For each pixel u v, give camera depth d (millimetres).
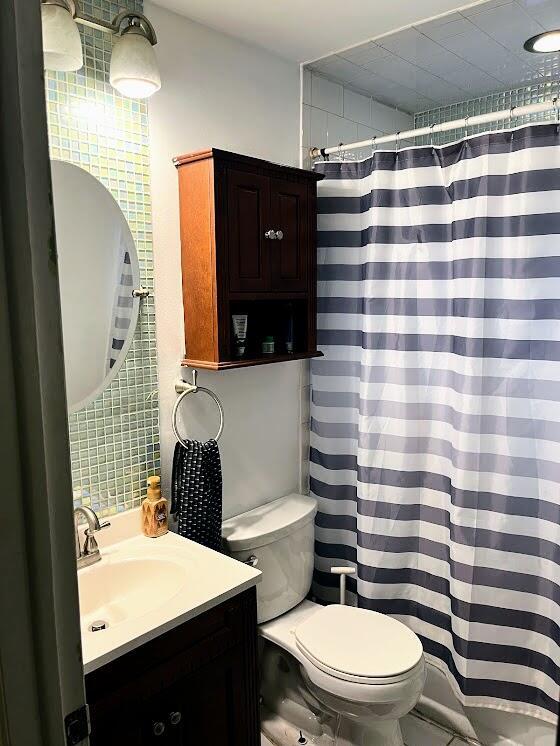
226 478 2004
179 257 1759
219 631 1406
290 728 1999
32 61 446
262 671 2084
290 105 2078
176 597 1364
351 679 1604
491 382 1784
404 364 1972
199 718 1385
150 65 1425
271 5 1635
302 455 2328
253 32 1815
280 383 2184
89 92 1490
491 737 1918
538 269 1670
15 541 455
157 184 1680
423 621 2074
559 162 1609
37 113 452
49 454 482
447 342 1909
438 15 1701
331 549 2291
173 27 1676
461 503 1827
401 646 1726
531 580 1794
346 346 2174
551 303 1667
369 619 1861
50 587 482
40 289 463
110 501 1646
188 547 1622
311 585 2340
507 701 1861
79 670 529
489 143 1688
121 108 1565
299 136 2131
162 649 1279
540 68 2047
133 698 1229
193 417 1854
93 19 1429
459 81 2176
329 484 2256
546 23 1745
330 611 1910
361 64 2059
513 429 1760
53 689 492
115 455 1648
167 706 1304
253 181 1730
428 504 2020
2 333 435
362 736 1761
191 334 1761
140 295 1661
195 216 1679
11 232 436
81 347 1542
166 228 1718
